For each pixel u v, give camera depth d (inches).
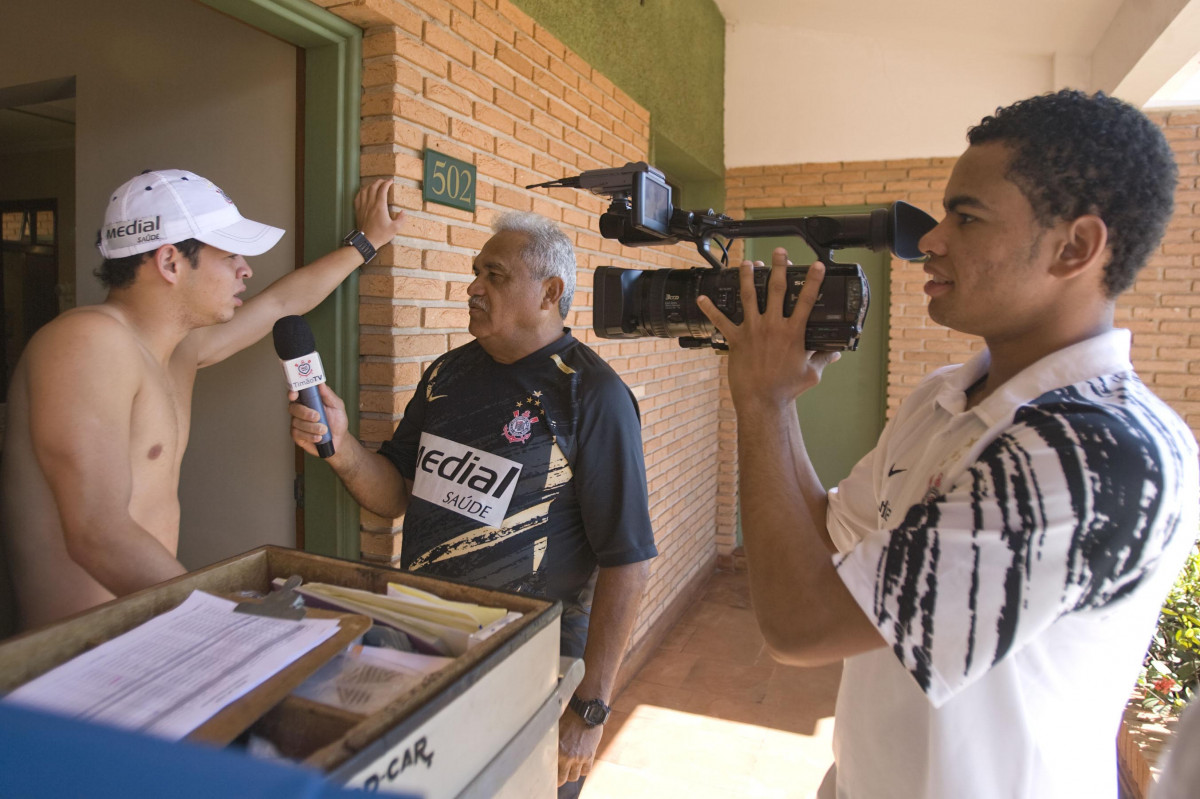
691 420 189.0
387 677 29.4
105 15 92.5
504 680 30.2
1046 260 35.8
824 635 34.7
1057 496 29.9
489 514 68.6
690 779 117.0
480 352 75.7
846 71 197.9
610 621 67.1
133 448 55.1
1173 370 187.3
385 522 81.0
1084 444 30.4
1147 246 35.3
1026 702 35.9
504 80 99.3
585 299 128.0
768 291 41.9
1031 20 166.6
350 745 22.7
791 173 203.5
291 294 74.1
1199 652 107.0
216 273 59.1
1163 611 111.0
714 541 218.1
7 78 100.9
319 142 79.7
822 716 137.1
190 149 88.4
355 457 72.1
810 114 201.3
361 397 82.2
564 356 72.4
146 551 49.0
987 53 188.1
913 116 193.9
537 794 33.5
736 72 205.9
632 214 49.0
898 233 44.9
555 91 113.4
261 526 87.6
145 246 55.7
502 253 70.2
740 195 207.9
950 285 39.3
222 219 59.2
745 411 41.2
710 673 153.6
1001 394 36.4
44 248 192.5
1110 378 34.8
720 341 51.7
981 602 30.6
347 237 77.2
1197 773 27.6
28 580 55.4
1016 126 36.0
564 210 118.0
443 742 26.3
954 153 191.6
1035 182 34.9
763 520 38.2
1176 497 30.6
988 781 36.6
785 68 202.1
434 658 30.5
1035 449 31.1
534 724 32.3
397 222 79.2
